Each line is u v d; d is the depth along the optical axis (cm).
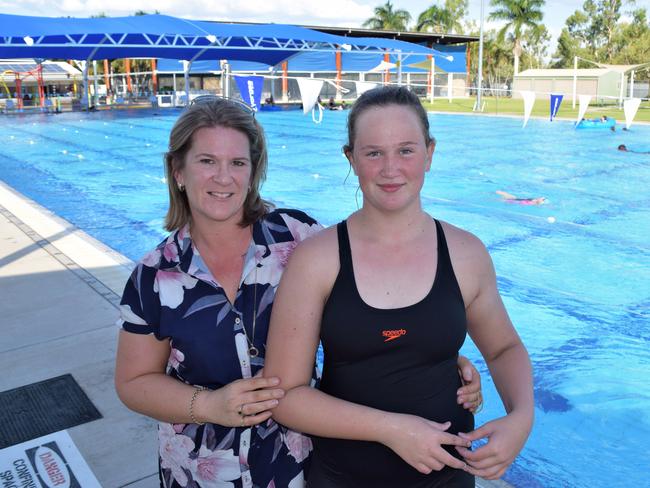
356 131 129
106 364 324
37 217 692
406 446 126
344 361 134
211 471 147
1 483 230
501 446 128
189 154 139
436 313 128
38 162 1287
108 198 930
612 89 3638
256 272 146
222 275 147
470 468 129
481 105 2873
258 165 150
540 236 678
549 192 920
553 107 1168
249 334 145
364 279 129
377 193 127
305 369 136
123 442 256
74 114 2567
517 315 459
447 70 4091
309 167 1211
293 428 135
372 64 3684
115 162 1284
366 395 132
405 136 125
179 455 149
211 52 2603
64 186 1023
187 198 148
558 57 6538
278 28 2092
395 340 128
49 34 1486
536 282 530
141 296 142
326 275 130
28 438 259
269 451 147
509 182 1004
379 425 127
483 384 358
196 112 139
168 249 145
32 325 376
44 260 514
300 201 909
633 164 1172
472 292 136
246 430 145
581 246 636
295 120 2283
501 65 5522
